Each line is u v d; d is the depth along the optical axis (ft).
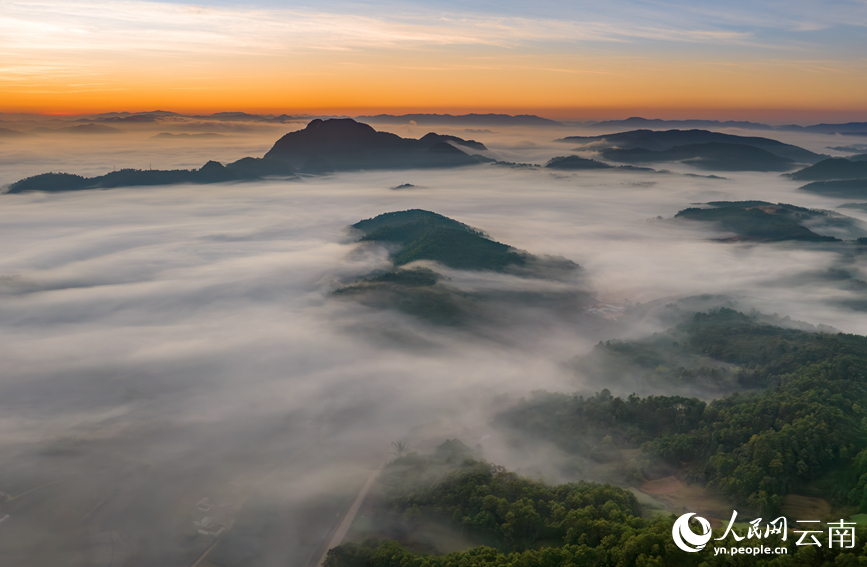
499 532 338.54
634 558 281.33
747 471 357.00
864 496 313.53
